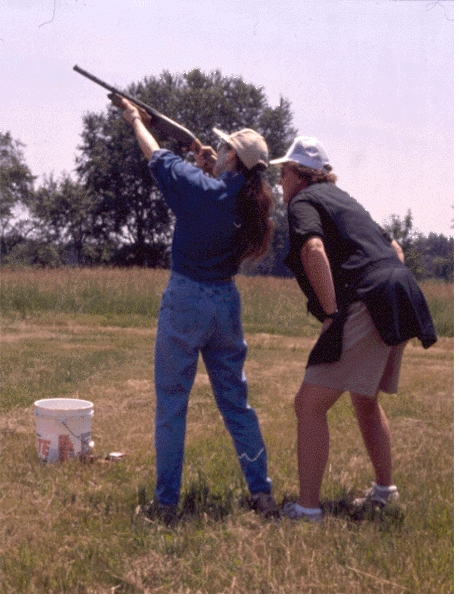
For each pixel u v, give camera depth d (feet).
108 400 21.59
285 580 9.08
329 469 14.10
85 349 33.53
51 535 10.35
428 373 29.55
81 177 211.82
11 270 63.67
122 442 16.25
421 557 9.98
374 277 11.24
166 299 11.51
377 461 12.32
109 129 210.38
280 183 12.54
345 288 11.38
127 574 9.14
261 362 31.42
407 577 9.32
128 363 29.48
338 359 11.21
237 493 12.37
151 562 9.50
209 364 11.94
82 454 14.43
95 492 12.28
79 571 9.27
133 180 209.87
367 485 13.44
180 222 11.38
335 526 10.86
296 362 31.81
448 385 26.22
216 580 9.06
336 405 21.08
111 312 51.83
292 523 11.07
